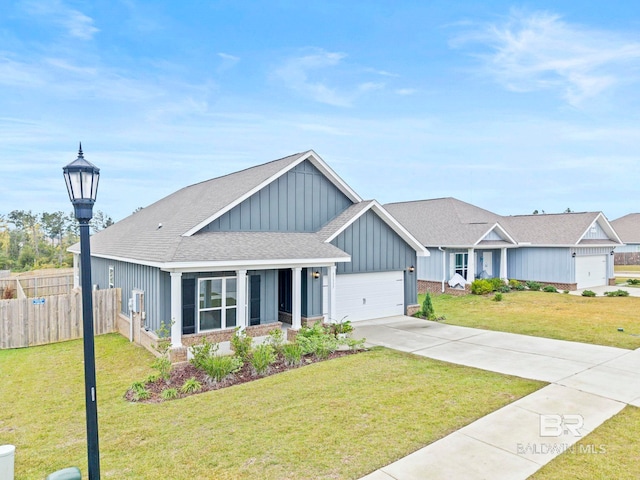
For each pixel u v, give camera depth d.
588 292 23.47
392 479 5.38
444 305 21.22
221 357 10.26
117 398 8.73
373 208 17.16
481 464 5.72
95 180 5.11
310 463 5.79
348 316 16.77
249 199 14.74
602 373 9.62
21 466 5.97
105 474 5.62
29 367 11.37
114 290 15.95
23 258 46.62
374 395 8.34
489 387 8.72
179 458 6.00
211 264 11.59
